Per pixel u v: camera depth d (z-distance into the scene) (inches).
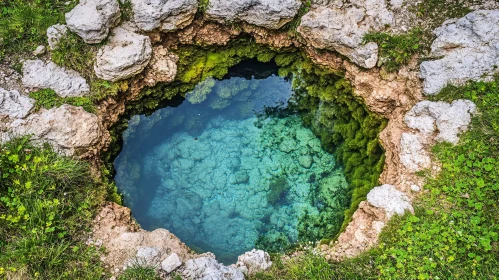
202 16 249.9
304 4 243.3
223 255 233.3
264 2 237.1
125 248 196.1
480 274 174.2
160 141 279.0
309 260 192.4
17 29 229.5
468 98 208.5
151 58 245.4
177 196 261.1
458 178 196.1
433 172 201.0
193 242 242.7
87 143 219.3
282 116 286.8
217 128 285.4
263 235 243.8
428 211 191.0
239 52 271.4
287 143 277.7
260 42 263.3
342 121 265.7
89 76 230.1
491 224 184.1
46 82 220.7
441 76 214.7
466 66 212.1
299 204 254.7
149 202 257.6
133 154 263.1
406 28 232.7
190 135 282.2
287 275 191.6
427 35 229.6
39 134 209.3
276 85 287.0
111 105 240.2
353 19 234.5
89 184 211.5
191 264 188.7
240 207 257.4
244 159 274.7
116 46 230.5
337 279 184.1
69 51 226.7
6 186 196.7
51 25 230.1
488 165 192.4
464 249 179.6
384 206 197.0
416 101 220.8
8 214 191.3
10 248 183.9
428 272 177.9
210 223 251.3
